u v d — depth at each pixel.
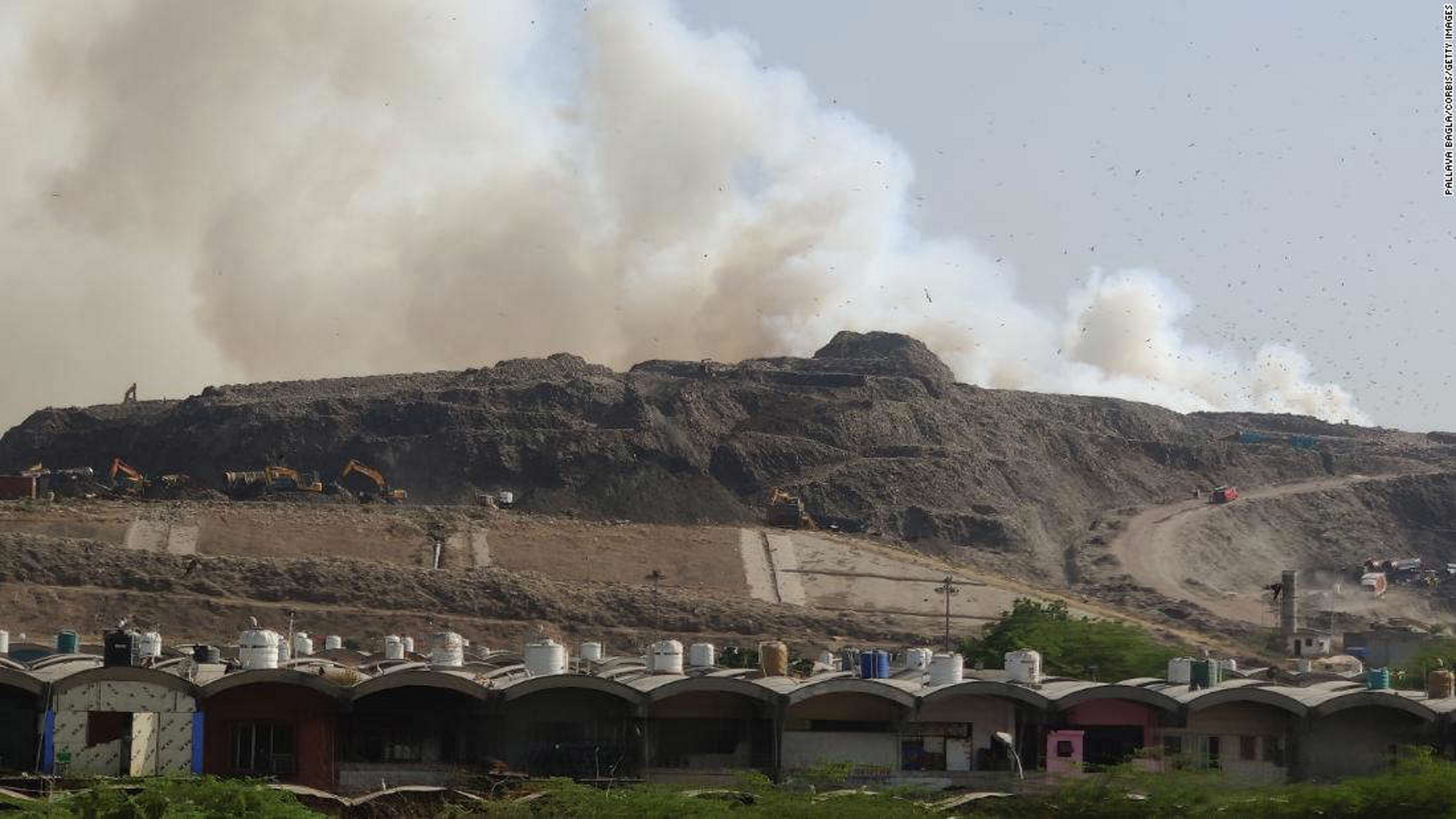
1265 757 122.75
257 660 117.06
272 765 111.69
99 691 110.19
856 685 118.38
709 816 92.56
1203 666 129.25
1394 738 122.94
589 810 95.00
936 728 120.31
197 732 111.12
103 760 109.38
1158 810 102.00
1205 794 103.25
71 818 84.88
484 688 115.62
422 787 105.88
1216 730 122.50
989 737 121.19
